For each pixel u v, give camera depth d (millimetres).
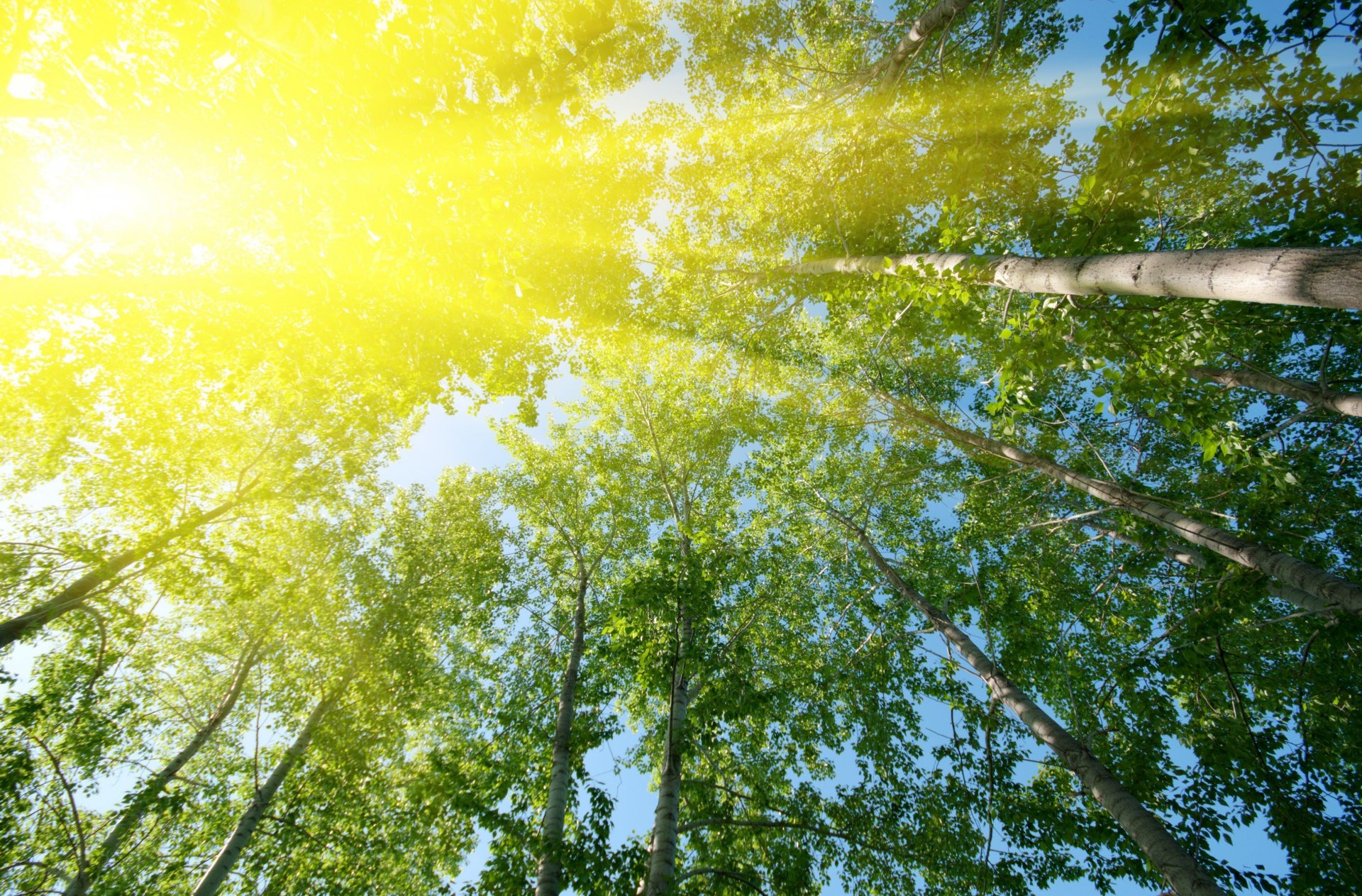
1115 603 9680
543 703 9305
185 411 9477
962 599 9953
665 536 8078
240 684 10141
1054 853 7352
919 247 8047
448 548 12773
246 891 8062
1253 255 3195
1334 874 5816
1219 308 6965
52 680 8023
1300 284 2877
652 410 13125
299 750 9086
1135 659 7789
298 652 10812
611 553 12117
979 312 6402
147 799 7754
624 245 9797
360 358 7895
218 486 10656
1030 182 8078
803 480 11672
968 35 10219
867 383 12656
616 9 8797
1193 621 7188
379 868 8570
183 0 5230
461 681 11242
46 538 9141
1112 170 5109
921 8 10391
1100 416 10836
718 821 6992
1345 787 6469
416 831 8820
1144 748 7539
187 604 10695
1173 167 5512
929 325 11148
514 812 7273
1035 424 10562
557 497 12359
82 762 7891
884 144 10539
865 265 8391
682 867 8352
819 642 10680
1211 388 7422
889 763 8688
